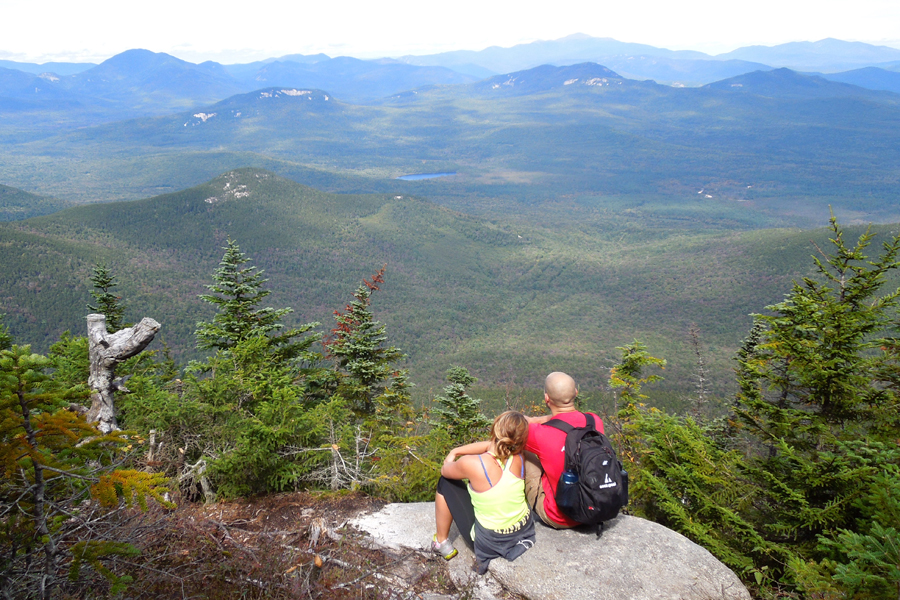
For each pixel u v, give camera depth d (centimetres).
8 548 305
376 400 1221
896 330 684
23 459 304
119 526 364
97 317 486
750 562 505
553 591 350
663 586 357
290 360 1149
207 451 593
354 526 462
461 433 984
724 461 639
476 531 388
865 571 371
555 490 383
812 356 693
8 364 290
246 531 464
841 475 510
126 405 629
